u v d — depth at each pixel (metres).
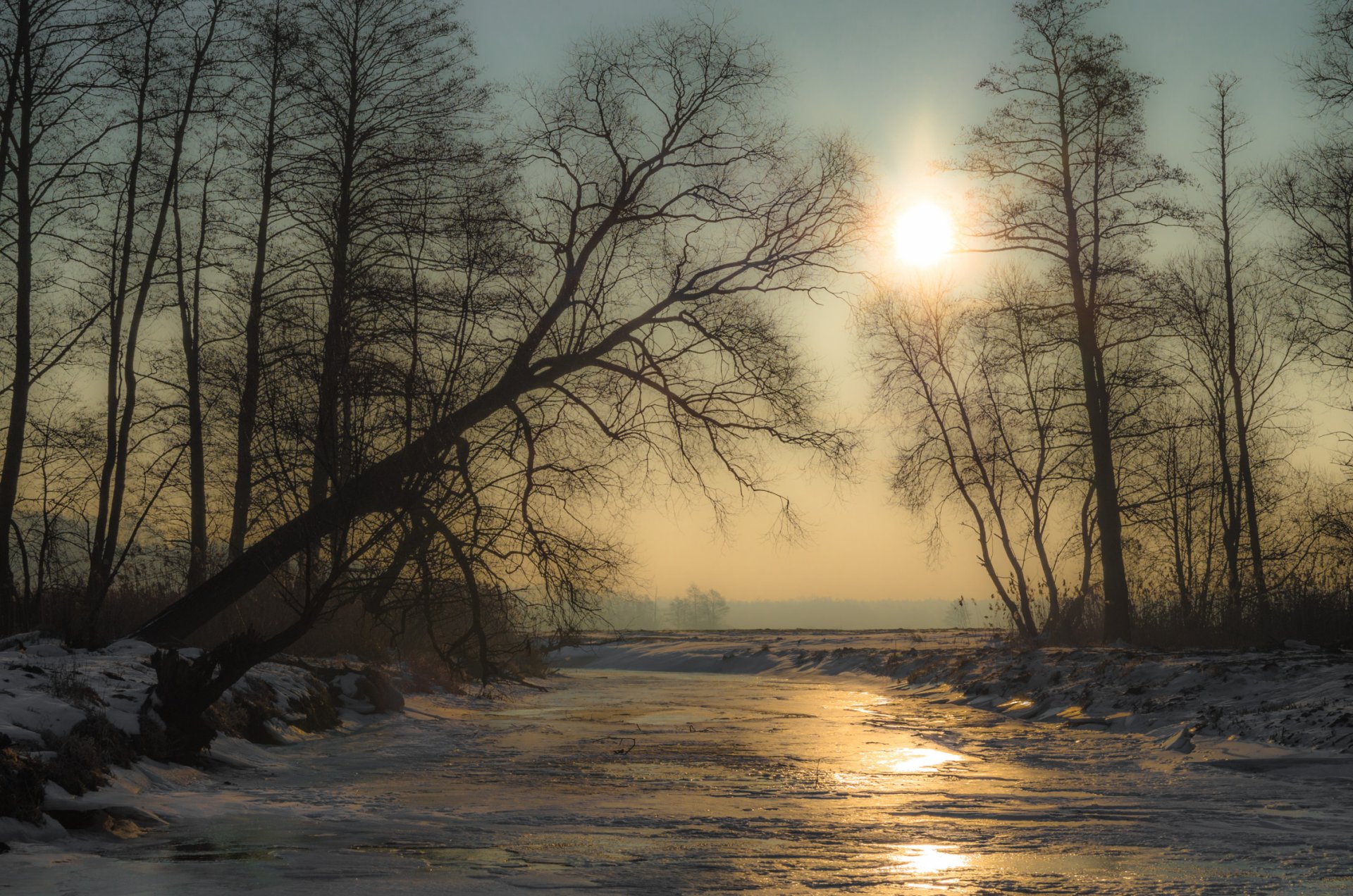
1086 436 30.81
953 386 31.77
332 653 20.70
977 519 32.12
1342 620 26.17
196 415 23.31
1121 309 28.45
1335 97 24.19
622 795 11.05
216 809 9.83
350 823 9.23
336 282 16.69
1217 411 33.25
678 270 21.62
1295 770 12.56
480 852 7.95
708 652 44.62
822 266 22.55
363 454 14.44
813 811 10.11
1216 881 7.13
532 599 17.20
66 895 6.46
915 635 53.56
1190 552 36.06
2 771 8.58
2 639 15.66
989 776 12.77
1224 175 32.78
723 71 22.00
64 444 22.78
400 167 20.89
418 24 21.91
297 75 21.78
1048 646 30.58
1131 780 12.38
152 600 21.12
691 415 21.33
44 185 21.59
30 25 20.97
